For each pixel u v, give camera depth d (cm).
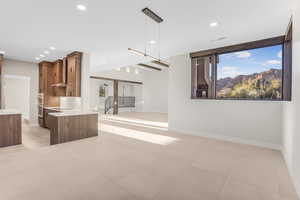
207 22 328
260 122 406
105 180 224
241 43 436
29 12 294
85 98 547
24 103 873
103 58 631
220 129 471
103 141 429
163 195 193
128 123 760
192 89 528
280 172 259
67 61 587
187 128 540
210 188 210
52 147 369
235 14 294
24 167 260
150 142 426
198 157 320
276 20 312
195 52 523
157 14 299
